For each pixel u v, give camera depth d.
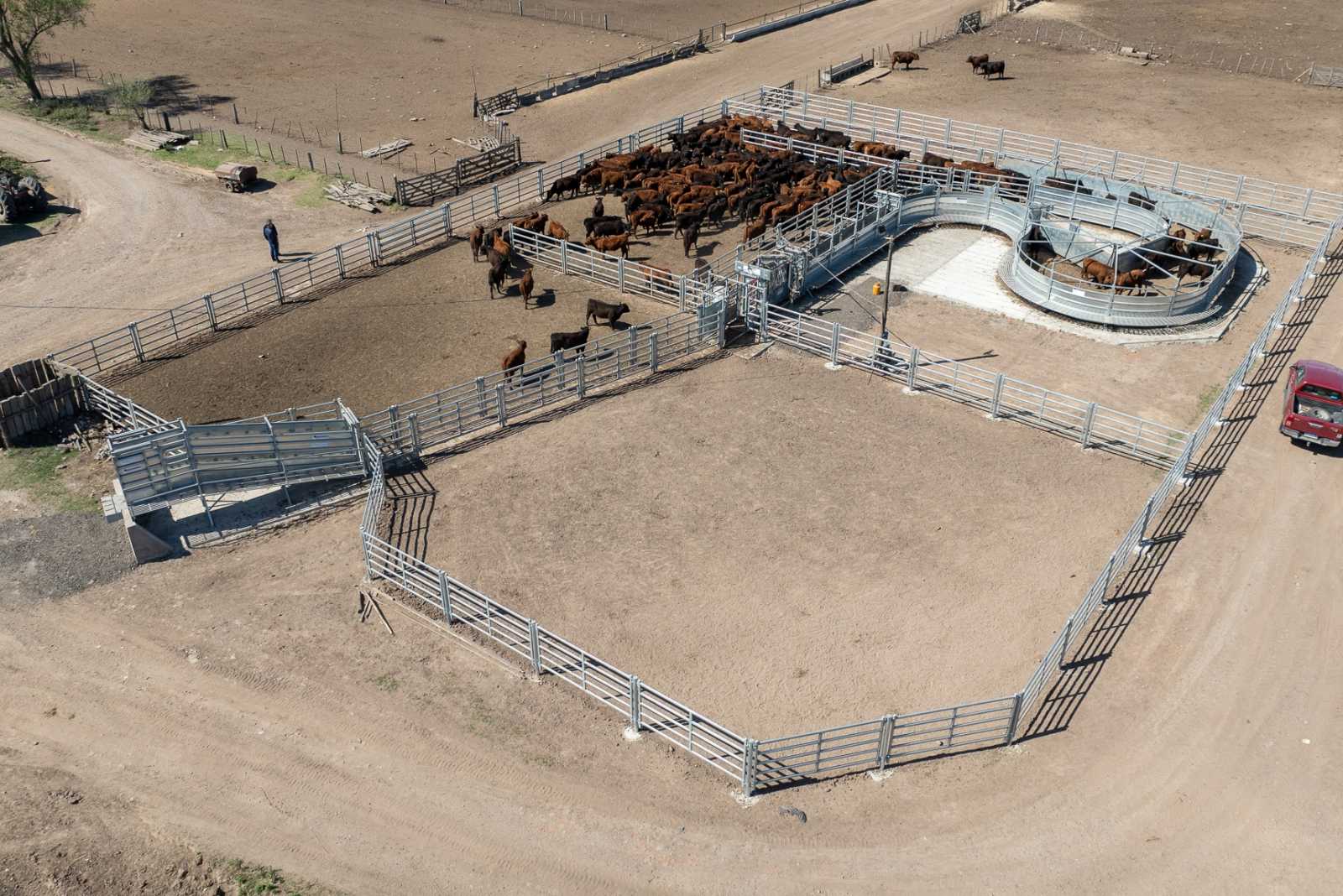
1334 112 58.12
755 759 20.42
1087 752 21.70
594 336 36.91
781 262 38.16
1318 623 24.66
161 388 34.31
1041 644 24.19
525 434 31.91
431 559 26.83
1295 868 19.45
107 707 22.83
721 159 50.31
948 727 22.11
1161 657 23.80
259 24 75.88
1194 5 80.44
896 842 20.02
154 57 68.19
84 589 25.97
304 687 23.25
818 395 33.62
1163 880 19.28
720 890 19.19
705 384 34.31
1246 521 27.86
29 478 29.81
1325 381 30.70
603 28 76.62
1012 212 43.41
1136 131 56.03
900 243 43.59
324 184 49.69
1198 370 34.75
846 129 57.38
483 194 48.12
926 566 26.42
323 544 27.47
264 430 28.34
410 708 22.77
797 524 27.89
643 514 28.34
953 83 64.19
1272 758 21.52
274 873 19.58
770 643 24.22
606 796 20.92
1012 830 20.20
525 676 23.52
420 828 20.34
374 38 73.38
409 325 38.00
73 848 19.92
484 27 76.38
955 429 31.89
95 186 49.16
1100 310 37.22
